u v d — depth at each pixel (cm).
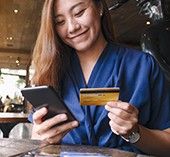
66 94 144
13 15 766
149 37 176
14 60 1342
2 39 1031
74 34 140
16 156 97
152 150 130
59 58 145
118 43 156
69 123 125
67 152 104
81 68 146
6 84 1611
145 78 139
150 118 142
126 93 139
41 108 124
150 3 206
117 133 121
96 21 141
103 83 141
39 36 149
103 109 134
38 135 131
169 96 144
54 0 140
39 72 147
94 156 98
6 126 325
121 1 227
